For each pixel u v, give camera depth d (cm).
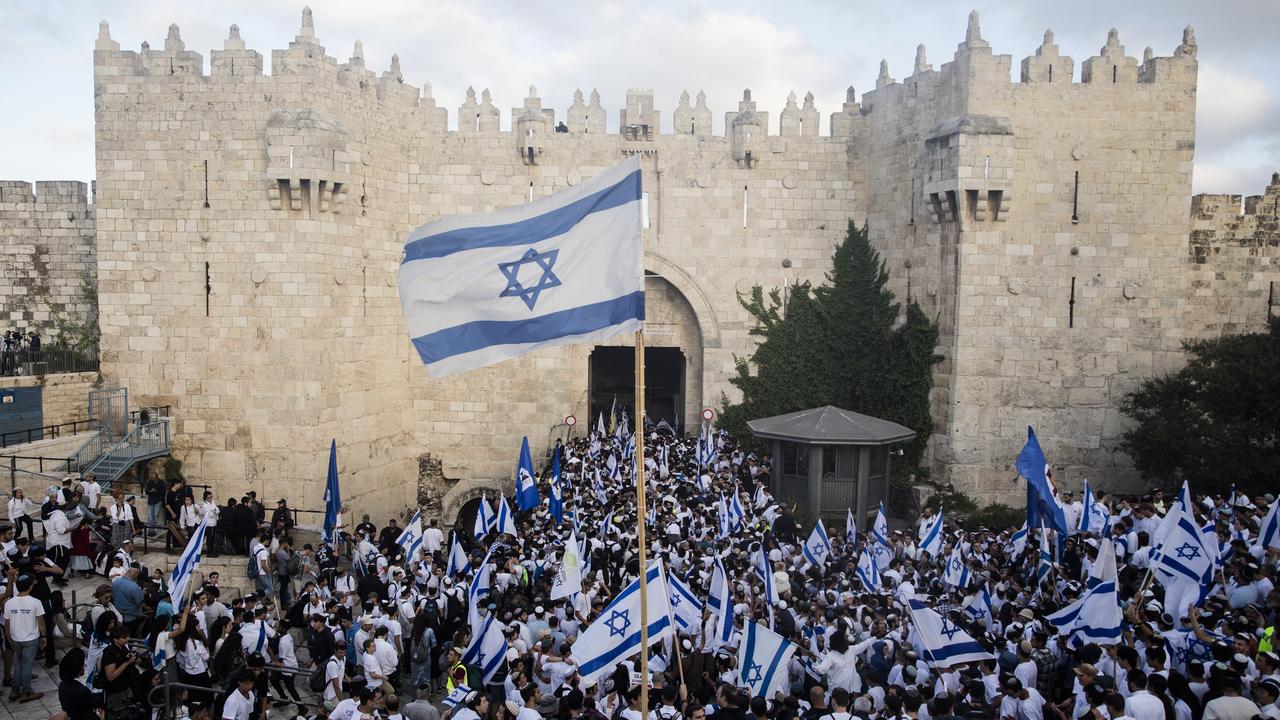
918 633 1741
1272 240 4422
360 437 4331
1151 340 4125
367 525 2945
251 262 3959
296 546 3466
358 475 4316
